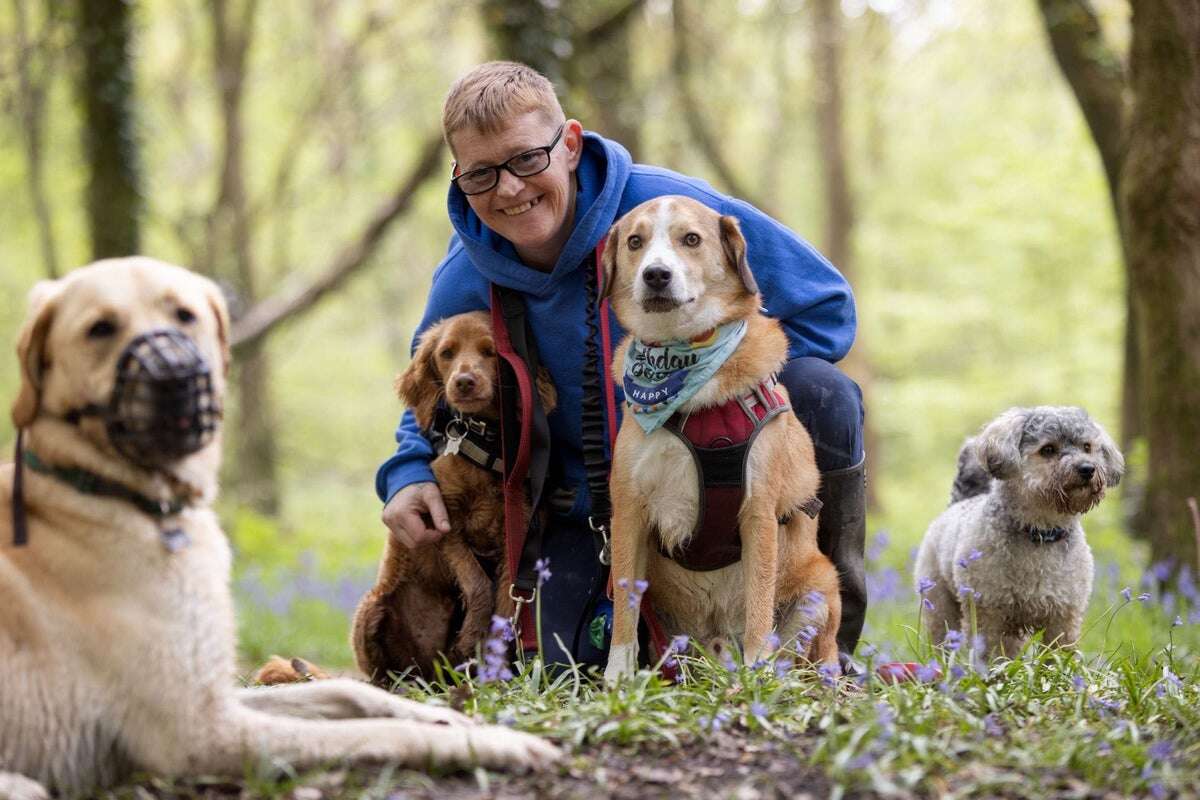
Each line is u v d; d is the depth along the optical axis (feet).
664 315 18.47
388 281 139.64
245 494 98.68
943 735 15.07
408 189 71.51
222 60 105.70
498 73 20.85
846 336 22.47
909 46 94.68
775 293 21.75
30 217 117.50
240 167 106.42
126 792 13.55
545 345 21.75
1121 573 37.83
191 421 13.10
